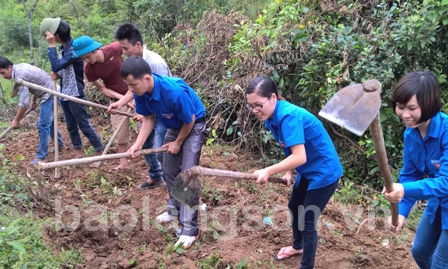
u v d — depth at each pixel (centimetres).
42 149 528
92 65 470
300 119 264
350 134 544
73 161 328
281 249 356
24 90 502
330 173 280
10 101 812
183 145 361
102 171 514
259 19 632
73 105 511
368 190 514
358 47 521
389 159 525
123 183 496
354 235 401
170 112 335
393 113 504
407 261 365
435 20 504
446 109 520
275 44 557
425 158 245
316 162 280
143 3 1033
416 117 216
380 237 402
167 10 1014
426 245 264
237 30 671
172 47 798
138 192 475
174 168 374
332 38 543
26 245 331
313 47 543
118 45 483
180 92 327
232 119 631
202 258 351
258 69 571
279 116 265
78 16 1271
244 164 557
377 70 498
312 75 546
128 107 504
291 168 258
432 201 253
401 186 223
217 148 595
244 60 591
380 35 520
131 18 1168
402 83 215
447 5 498
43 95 511
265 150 594
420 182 223
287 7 588
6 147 615
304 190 311
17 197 419
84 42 444
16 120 526
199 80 682
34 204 414
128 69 305
